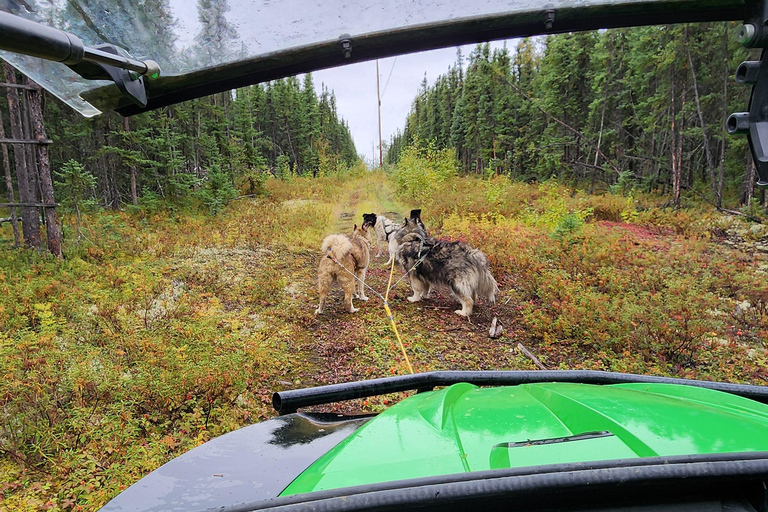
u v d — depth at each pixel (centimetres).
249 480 60
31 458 179
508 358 286
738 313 345
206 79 60
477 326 342
